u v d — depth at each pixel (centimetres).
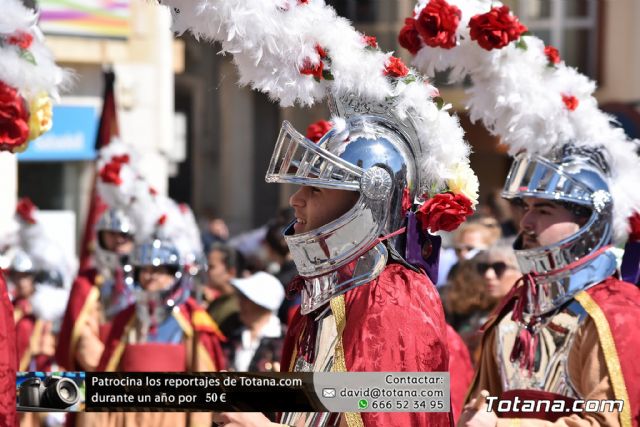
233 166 2428
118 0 1373
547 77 459
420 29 411
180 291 718
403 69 377
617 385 420
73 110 1339
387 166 358
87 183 1365
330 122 376
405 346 340
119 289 746
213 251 918
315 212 361
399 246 361
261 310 705
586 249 453
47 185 1359
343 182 354
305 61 362
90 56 1348
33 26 346
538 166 457
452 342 488
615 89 2009
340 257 355
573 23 2044
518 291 470
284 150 363
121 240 743
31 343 772
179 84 2334
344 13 2052
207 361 703
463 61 442
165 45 1430
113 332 713
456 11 412
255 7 348
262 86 364
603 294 444
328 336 356
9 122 335
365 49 374
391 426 336
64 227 1037
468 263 625
